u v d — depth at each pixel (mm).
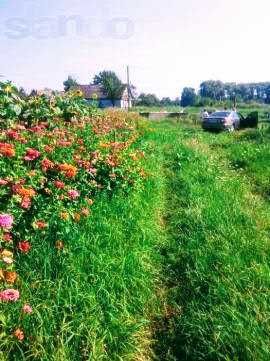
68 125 10422
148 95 102062
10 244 4516
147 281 4988
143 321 4328
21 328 3602
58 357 3438
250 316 3908
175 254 5867
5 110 9422
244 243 5434
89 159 7117
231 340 3725
